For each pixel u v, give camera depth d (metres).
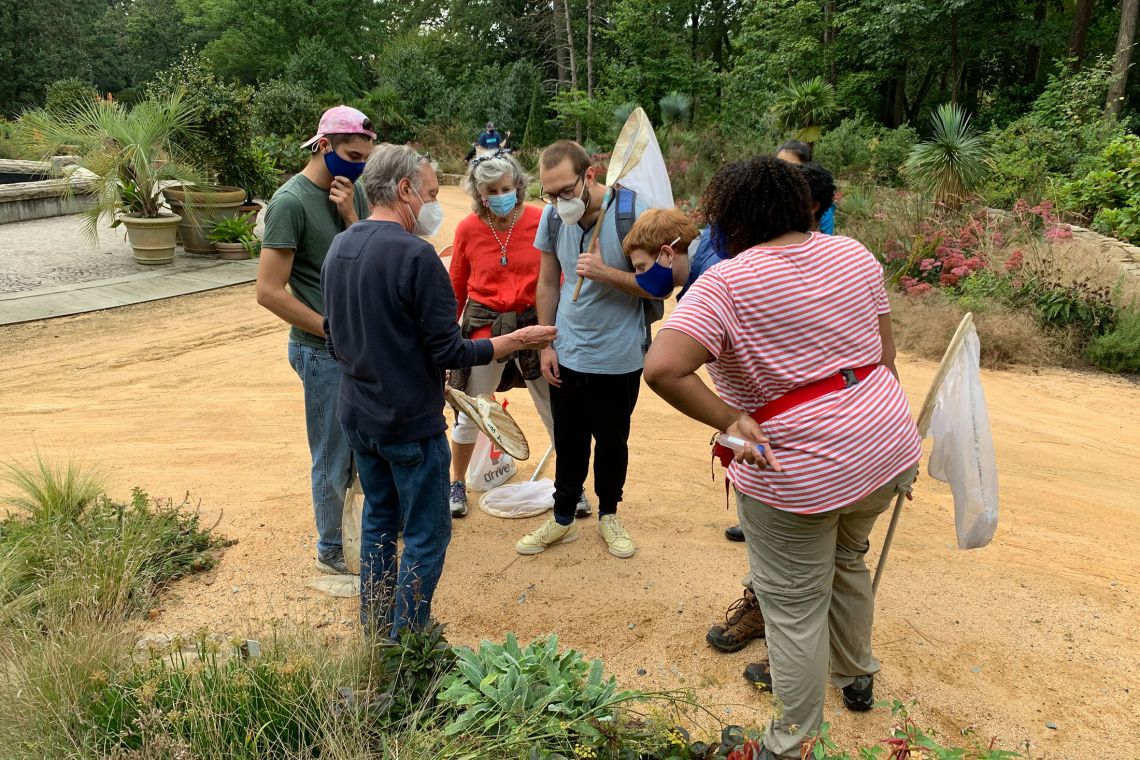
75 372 6.69
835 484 2.08
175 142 11.62
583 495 4.05
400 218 2.62
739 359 2.08
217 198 11.30
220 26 46.50
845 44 24.28
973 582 3.45
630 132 3.24
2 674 2.46
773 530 2.19
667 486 4.50
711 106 26.23
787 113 19.08
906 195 11.45
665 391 2.03
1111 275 8.25
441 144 29.08
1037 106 16.47
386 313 2.47
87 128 10.81
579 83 32.50
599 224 3.19
